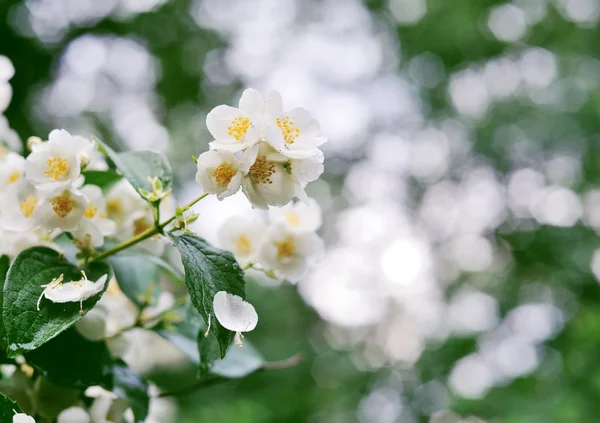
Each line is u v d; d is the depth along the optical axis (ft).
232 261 3.81
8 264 4.32
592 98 30.71
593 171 32.07
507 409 16.84
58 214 4.03
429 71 36.70
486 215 36.50
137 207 4.72
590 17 33.73
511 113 33.45
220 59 33.35
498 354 26.27
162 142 29.07
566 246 31.63
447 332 29.35
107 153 4.21
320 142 3.83
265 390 25.84
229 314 3.63
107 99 29.04
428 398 27.73
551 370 18.44
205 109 32.27
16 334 3.59
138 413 4.65
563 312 28.78
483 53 35.73
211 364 4.37
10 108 23.88
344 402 27.99
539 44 35.04
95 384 4.27
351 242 37.45
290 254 4.89
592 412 15.44
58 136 4.05
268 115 3.72
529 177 34.55
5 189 4.49
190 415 17.87
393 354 32.27
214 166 3.66
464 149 35.88
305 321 32.65
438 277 36.01
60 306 3.71
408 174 38.60
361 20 37.63
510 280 32.81
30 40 25.13
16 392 4.44
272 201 3.74
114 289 5.21
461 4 34.04
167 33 30.91
